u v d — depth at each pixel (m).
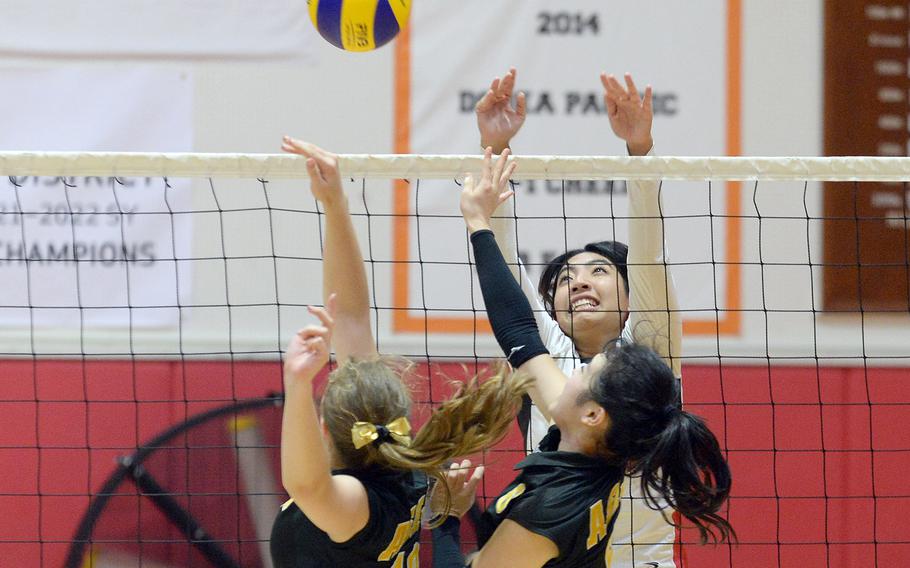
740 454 14.65
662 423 6.16
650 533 7.70
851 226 15.20
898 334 15.20
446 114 15.25
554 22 15.19
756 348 15.03
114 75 15.16
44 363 14.58
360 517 5.63
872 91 15.35
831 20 15.31
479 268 6.96
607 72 15.18
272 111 15.23
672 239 15.12
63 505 14.17
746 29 15.27
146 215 14.95
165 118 15.17
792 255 15.18
